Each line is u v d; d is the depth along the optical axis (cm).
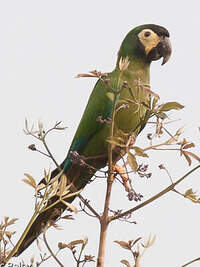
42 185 545
